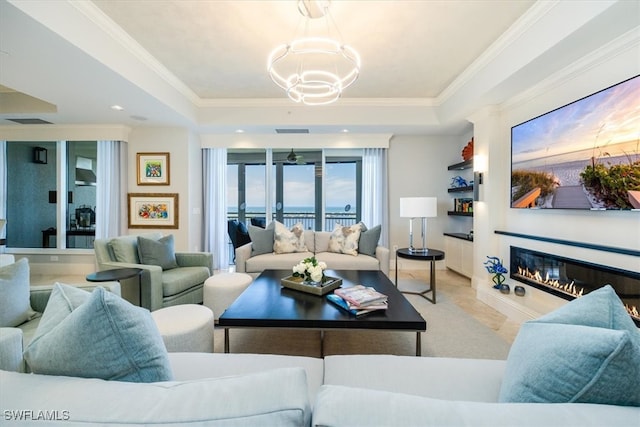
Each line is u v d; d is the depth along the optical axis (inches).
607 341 26.6
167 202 180.2
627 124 76.3
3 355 43.0
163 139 180.4
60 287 42.2
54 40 82.4
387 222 199.9
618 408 24.7
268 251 158.2
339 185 212.1
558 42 82.0
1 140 179.0
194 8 89.0
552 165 101.2
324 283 92.9
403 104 167.6
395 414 22.0
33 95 124.8
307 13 86.6
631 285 77.0
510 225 130.3
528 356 33.8
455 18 93.3
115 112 149.0
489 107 134.3
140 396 23.9
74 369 28.8
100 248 114.5
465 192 194.1
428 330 101.9
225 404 22.5
